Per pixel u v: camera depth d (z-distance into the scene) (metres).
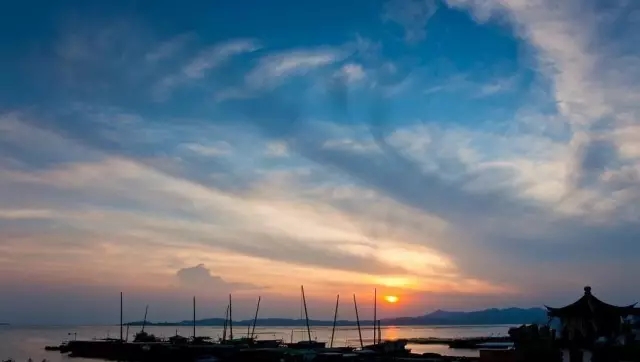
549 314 73.25
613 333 67.69
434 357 86.12
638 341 60.78
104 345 135.75
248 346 113.38
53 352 154.50
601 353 57.53
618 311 69.12
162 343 131.00
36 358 136.12
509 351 59.56
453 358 83.69
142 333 164.00
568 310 71.38
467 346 146.75
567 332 70.56
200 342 135.25
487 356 60.25
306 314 133.62
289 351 94.69
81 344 143.88
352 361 83.31
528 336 67.94
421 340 180.50
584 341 68.50
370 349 99.56
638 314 69.44
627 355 56.47
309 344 118.31
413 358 83.75
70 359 131.62
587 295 71.69
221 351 107.75
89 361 125.69
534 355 58.91
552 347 61.72
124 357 126.25
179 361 112.19
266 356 97.12
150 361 119.62
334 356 86.62
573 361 54.06
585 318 69.69
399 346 105.12
